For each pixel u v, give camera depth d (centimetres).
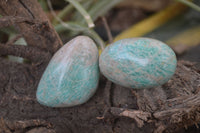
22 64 43
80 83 38
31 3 41
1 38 49
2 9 41
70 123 40
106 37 53
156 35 51
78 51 38
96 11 50
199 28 51
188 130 40
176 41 49
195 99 38
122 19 57
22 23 41
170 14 55
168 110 38
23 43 47
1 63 43
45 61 42
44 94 39
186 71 42
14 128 39
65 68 38
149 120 38
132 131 39
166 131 39
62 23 47
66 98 38
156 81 37
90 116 40
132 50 37
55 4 54
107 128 40
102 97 40
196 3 56
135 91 39
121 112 38
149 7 59
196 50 48
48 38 41
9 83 42
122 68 37
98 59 39
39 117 40
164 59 37
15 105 41
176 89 40
